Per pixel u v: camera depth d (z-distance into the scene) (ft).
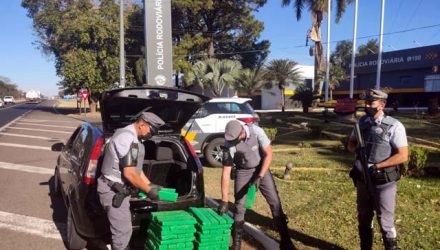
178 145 17.93
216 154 34.35
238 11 149.38
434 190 25.14
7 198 25.35
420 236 17.44
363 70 157.17
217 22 155.02
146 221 15.33
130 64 140.46
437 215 20.39
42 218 21.40
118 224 13.56
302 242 17.11
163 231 13.53
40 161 39.34
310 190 25.57
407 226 18.72
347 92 168.76
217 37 158.61
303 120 84.02
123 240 13.70
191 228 13.89
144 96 16.60
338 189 25.70
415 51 134.62
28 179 31.14
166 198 14.03
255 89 144.05
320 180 28.40
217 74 125.18
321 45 137.69
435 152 39.40
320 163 34.81
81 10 138.10
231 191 26.16
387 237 13.73
